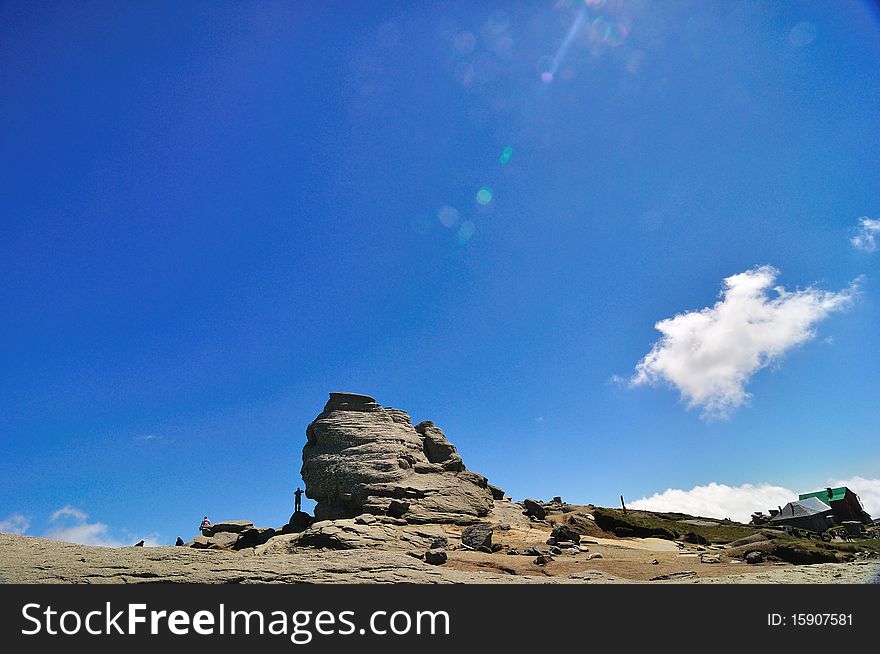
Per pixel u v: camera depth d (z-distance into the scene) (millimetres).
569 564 31578
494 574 27953
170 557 27281
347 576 24703
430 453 55719
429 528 42375
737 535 58781
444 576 25625
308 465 51938
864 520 102312
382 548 34781
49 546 29766
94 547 30516
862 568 25156
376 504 44281
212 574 24031
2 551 27594
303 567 25688
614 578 27078
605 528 50250
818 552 31781
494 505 51938
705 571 28594
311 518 49875
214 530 48219
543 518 52312
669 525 61031
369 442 52281
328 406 56750
